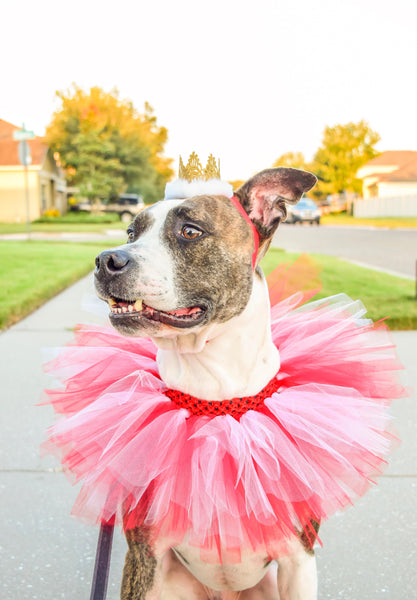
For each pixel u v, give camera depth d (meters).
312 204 33.72
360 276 10.12
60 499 3.33
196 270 1.98
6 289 8.74
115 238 19.97
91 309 2.79
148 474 1.91
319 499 2.00
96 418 2.12
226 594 2.36
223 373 2.10
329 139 59.50
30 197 35.38
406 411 4.43
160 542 2.01
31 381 5.16
